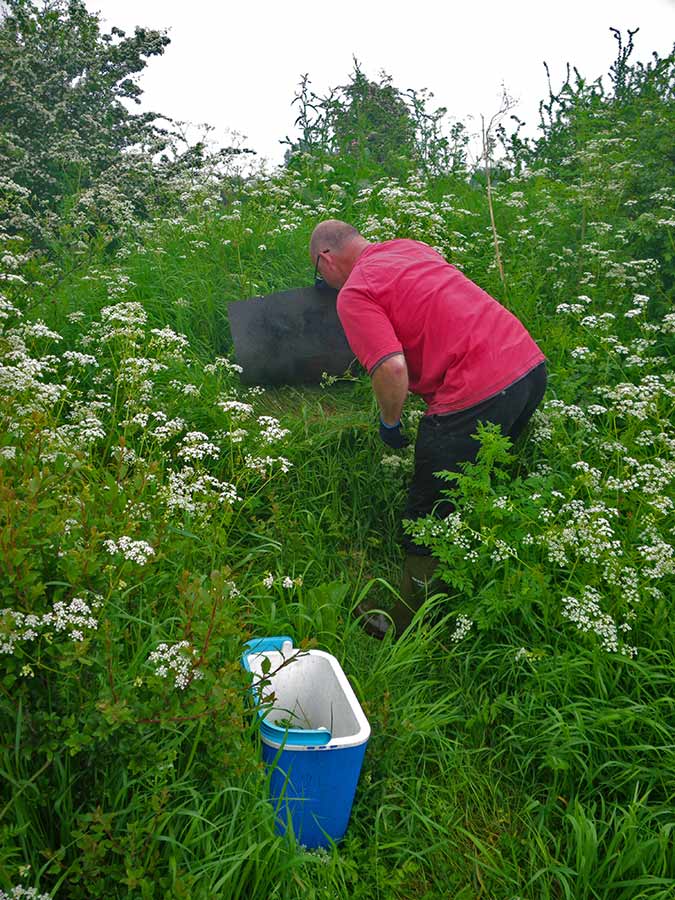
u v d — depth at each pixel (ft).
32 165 25.05
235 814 7.26
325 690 9.08
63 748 6.74
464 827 9.02
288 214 20.90
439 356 11.33
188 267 17.98
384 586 12.42
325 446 13.89
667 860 8.30
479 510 10.63
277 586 10.89
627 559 10.59
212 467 13.20
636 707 9.45
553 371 15.06
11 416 10.19
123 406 12.71
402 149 26.50
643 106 20.13
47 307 15.38
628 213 18.13
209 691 6.93
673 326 13.93
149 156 25.93
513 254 18.69
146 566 8.27
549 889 8.31
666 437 12.16
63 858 6.82
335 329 15.56
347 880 7.93
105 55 29.27
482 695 10.34
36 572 6.76
